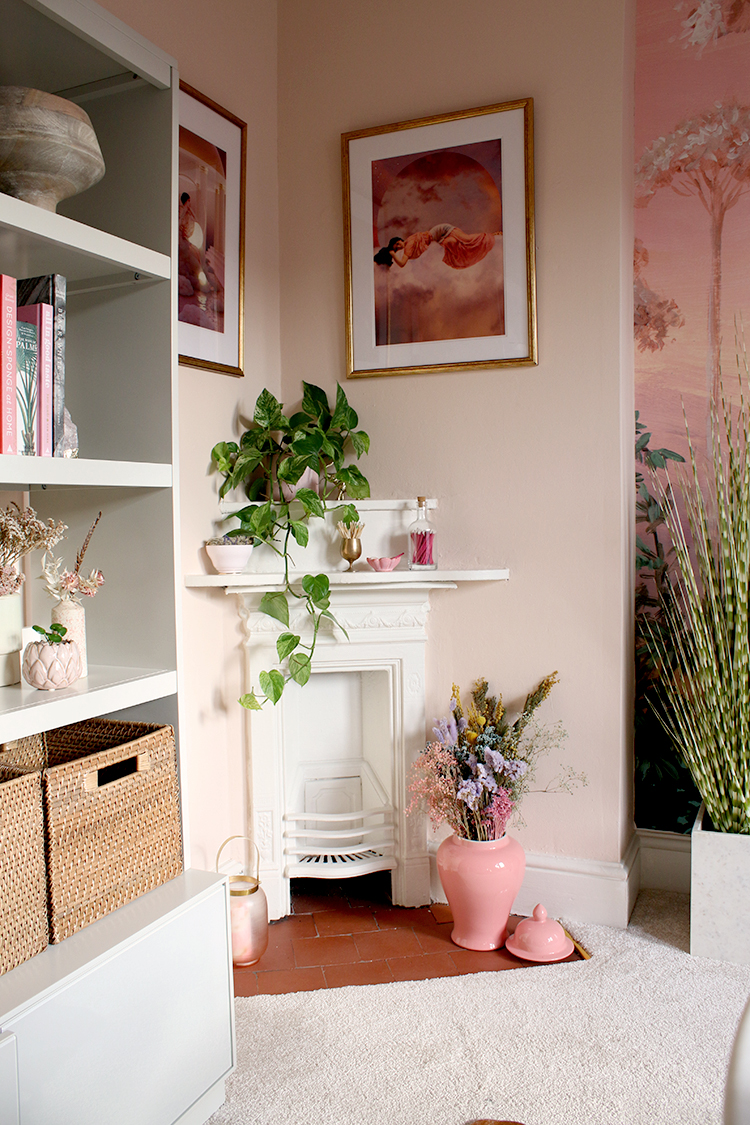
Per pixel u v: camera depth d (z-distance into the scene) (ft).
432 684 8.73
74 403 5.84
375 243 8.70
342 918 8.45
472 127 8.24
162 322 5.52
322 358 9.08
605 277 7.92
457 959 7.57
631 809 8.92
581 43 7.87
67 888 4.75
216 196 7.98
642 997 6.88
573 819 8.30
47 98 4.67
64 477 4.65
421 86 8.52
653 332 8.86
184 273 7.56
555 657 8.29
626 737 8.50
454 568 8.61
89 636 5.87
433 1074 5.99
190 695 7.82
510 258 8.21
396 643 8.54
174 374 5.53
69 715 4.74
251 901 7.49
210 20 7.94
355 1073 6.01
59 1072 4.36
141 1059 4.90
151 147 5.55
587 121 7.89
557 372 8.16
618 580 8.03
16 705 4.53
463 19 8.32
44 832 4.67
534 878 8.39
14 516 5.19
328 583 7.93
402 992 7.02
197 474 7.89
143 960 4.91
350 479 8.39
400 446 8.79
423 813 8.60
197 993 5.35
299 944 7.91
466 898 7.63
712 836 7.41
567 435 8.14
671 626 8.82
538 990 7.01
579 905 8.23
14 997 4.17
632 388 8.75
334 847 8.87
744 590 7.66
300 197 9.09
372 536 8.59
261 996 6.99
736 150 8.46
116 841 5.10
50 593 5.34
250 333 8.70
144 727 5.66
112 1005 4.69
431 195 8.46
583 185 7.95
